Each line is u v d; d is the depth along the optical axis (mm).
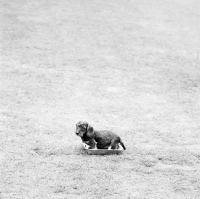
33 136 12703
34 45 24531
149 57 24078
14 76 19344
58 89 18016
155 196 9078
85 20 30594
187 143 12844
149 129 14000
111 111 15789
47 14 31406
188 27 31766
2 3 33250
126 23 30719
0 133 12766
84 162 10820
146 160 11156
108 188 9359
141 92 18453
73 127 13750
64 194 8992
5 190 9047
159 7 36438
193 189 9539
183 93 18625
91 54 23828
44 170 10227
